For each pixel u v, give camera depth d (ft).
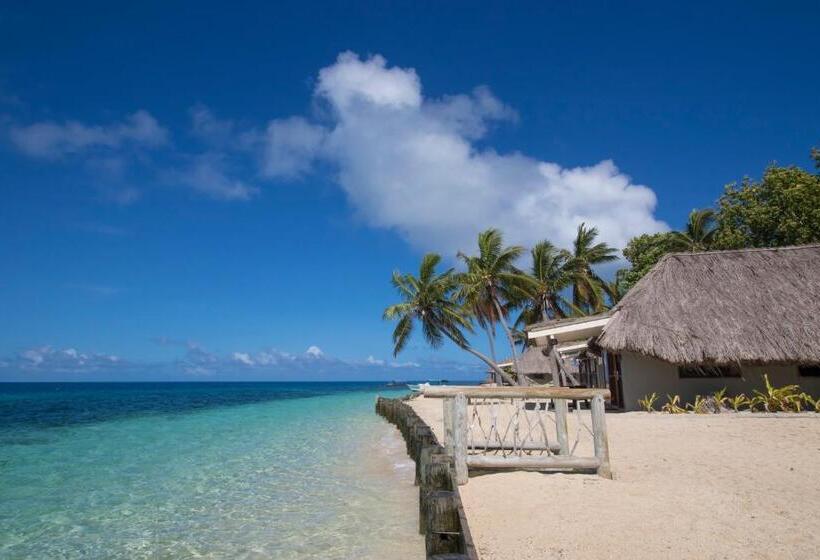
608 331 56.13
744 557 16.71
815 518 20.12
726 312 55.52
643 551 17.39
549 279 129.59
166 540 26.53
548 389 28.32
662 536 18.53
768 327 53.36
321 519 28.91
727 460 30.40
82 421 93.25
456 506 17.54
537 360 129.80
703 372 56.90
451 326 117.08
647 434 39.81
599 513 21.03
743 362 51.26
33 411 120.47
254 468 45.14
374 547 24.09
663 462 30.40
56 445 61.36
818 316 53.52
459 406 27.66
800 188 90.22
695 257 63.72
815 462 29.37
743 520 19.98
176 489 37.68
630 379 58.18
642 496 23.25
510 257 115.44
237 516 30.30
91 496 35.91
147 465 47.55
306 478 40.34
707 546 17.60
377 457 49.80
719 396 51.85
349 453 52.85
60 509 32.73
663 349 52.85
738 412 49.16
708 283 59.52
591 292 130.72
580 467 27.04
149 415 108.17
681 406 56.59
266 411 120.47
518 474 27.68
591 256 135.74
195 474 42.93
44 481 40.91
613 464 30.27
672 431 40.68
